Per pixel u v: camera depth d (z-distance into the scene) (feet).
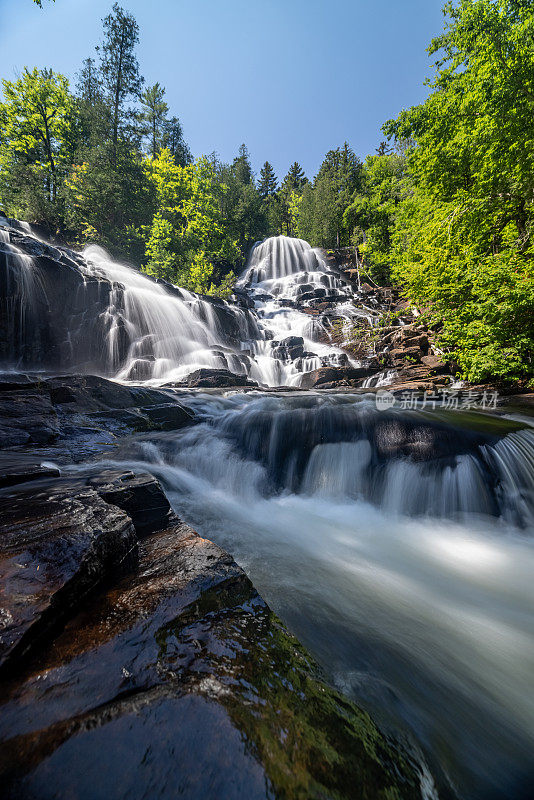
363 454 20.62
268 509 17.69
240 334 77.56
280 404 29.99
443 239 47.60
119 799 2.94
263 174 291.38
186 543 8.99
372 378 53.88
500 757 6.00
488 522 17.26
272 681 4.85
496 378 41.93
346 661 7.43
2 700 3.82
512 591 11.57
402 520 17.66
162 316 62.08
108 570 7.02
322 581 10.88
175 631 5.53
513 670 8.04
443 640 8.76
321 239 177.58
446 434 20.35
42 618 4.88
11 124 109.09
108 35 124.36
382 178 120.37
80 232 102.53
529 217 44.68
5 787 2.97
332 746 4.11
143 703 3.97
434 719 6.34
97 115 119.34
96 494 9.86
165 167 125.49
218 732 3.70
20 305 46.52
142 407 24.90
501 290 34.47
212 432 23.26
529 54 37.01
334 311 95.45
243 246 176.24
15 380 23.32
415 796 4.37
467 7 39.29
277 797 3.22
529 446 19.25
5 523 7.61
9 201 102.83
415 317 72.90
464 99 43.24
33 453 16.01
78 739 3.44
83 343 51.26
